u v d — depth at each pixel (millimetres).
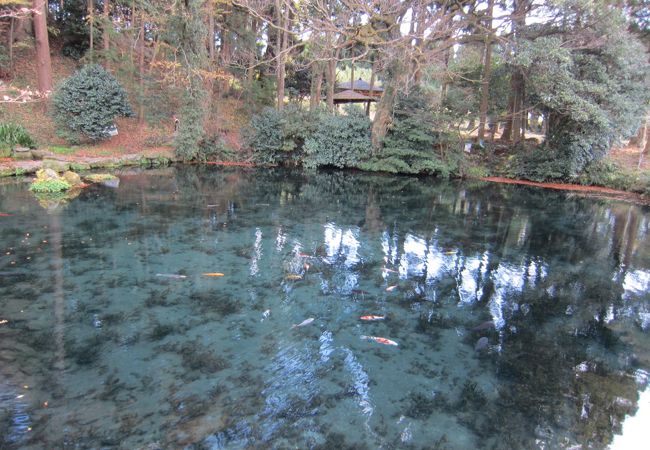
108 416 2492
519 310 4289
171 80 13789
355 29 10094
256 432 2420
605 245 6789
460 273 5234
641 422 2680
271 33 17422
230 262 5141
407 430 2510
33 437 2301
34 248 5273
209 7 13766
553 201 10445
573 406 2824
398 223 7559
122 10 15672
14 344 3199
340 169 14398
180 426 2436
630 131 11539
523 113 15281
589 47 11172
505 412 2727
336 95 19719
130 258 5102
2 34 13750
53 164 10203
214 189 9953
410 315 4047
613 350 3588
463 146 13969
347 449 2324
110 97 11984
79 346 3211
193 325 3611
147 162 12719
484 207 9414
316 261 5355
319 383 2920
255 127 14266
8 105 12273
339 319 3873
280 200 9086
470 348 3506
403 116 13711
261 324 3693
